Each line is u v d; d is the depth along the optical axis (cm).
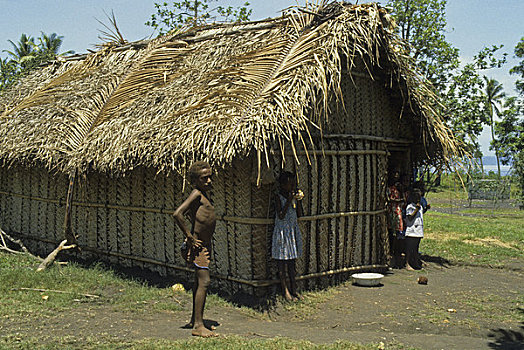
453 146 955
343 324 629
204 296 549
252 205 708
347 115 861
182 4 2095
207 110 729
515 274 966
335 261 831
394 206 985
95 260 956
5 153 999
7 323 574
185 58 977
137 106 883
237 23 971
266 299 700
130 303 679
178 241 813
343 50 758
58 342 510
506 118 3562
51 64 1335
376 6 812
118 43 1233
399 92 932
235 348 493
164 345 498
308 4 852
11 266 916
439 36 2252
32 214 1102
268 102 681
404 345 536
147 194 861
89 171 865
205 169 550
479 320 651
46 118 991
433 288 823
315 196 786
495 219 2131
